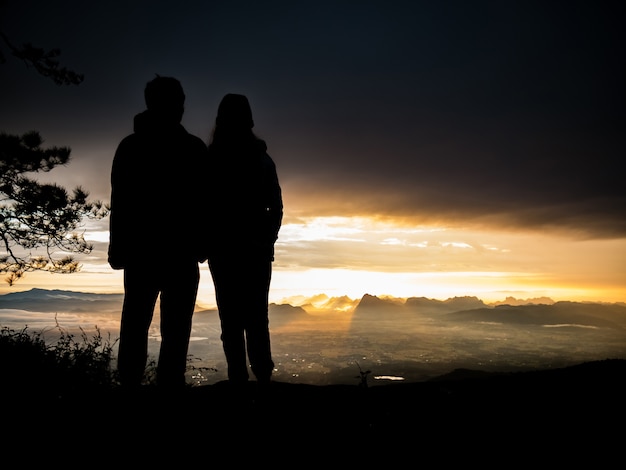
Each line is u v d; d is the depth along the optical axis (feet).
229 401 11.82
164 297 10.92
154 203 10.54
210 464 8.83
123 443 9.64
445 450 9.77
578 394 14.23
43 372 13.51
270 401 11.82
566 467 9.20
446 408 12.64
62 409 11.16
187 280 10.87
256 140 12.12
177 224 10.66
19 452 9.21
